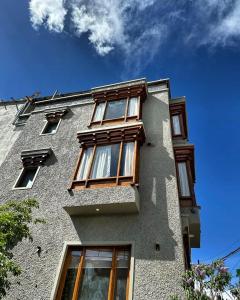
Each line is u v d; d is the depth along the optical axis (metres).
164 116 11.73
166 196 8.61
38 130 13.96
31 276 7.68
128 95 12.71
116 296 6.80
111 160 9.73
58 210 9.27
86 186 9.12
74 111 14.20
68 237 8.36
